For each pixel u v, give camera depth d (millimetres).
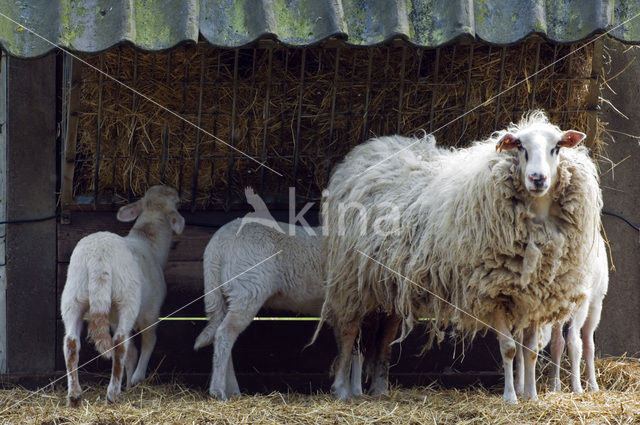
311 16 6121
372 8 6262
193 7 6020
